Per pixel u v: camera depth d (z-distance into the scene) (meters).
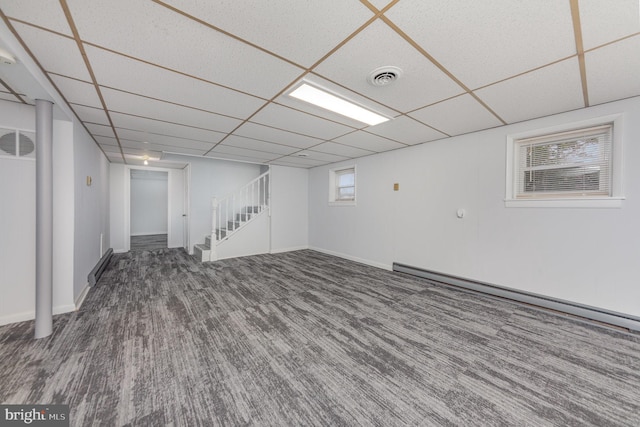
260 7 1.22
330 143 3.84
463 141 3.37
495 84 1.98
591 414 1.38
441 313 2.68
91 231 3.52
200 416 1.36
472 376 1.69
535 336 2.20
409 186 4.05
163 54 1.59
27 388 1.54
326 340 2.14
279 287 3.51
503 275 3.04
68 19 1.27
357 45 1.51
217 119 2.76
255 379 1.66
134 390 1.54
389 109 2.48
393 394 1.53
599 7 1.20
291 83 1.97
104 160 4.67
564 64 1.70
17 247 2.37
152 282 3.69
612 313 2.31
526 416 1.37
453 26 1.34
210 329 2.31
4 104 2.29
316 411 1.40
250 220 5.59
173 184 6.43
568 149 2.62
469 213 3.33
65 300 2.61
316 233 6.13
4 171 2.31
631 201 2.24
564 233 2.60
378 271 4.34
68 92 2.10
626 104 2.24
